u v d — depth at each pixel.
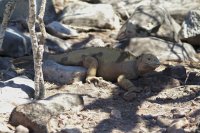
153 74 12.27
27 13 15.70
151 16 15.21
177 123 8.78
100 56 12.17
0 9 15.58
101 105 10.33
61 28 15.28
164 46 14.39
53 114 9.17
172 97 10.90
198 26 15.48
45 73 12.02
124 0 17.77
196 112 9.48
